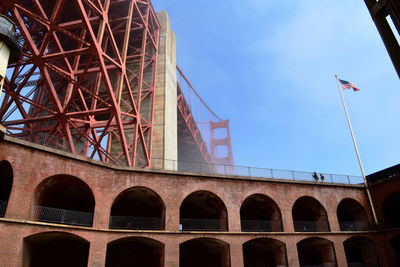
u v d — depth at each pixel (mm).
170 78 40219
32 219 17172
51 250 22219
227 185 25094
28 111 35938
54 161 18672
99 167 20938
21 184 16844
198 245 27109
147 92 35906
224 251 23625
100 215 19859
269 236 24453
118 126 24438
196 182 24094
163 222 22109
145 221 25922
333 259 26438
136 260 25062
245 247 29422
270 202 26922
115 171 21797
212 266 27703
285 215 25984
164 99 36469
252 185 26000
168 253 20984
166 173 23297
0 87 15641
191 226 28484
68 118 25078
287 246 24797
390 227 28766
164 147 33781
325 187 28812
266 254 29734
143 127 33875
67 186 21406
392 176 28203
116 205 25797
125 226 25281
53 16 20359
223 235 23094
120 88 24906
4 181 20594
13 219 15875
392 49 7039
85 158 20078
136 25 37531
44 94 36156
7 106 24359
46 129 29844
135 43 39938
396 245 28906
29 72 23656
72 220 23250
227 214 24078
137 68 37906
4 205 20219
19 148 17328
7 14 29922
